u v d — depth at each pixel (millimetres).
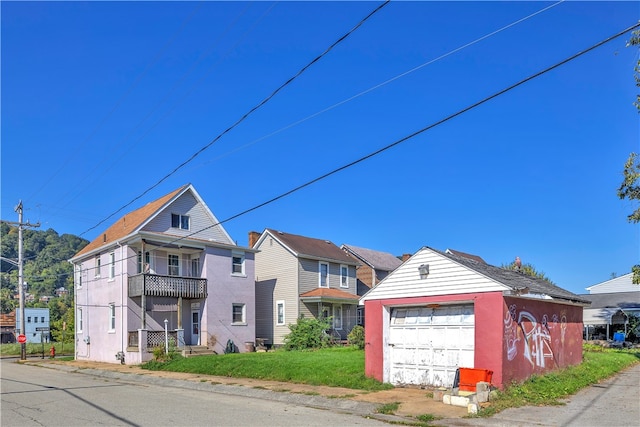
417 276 15008
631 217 24469
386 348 15633
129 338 27312
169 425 10328
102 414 11641
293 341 30234
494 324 13156
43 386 17797
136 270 28453
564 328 17328
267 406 12898
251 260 32281
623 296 44906
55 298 81000
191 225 31047
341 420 10914
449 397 12273
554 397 12633
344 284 38969
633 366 21344
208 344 28703
